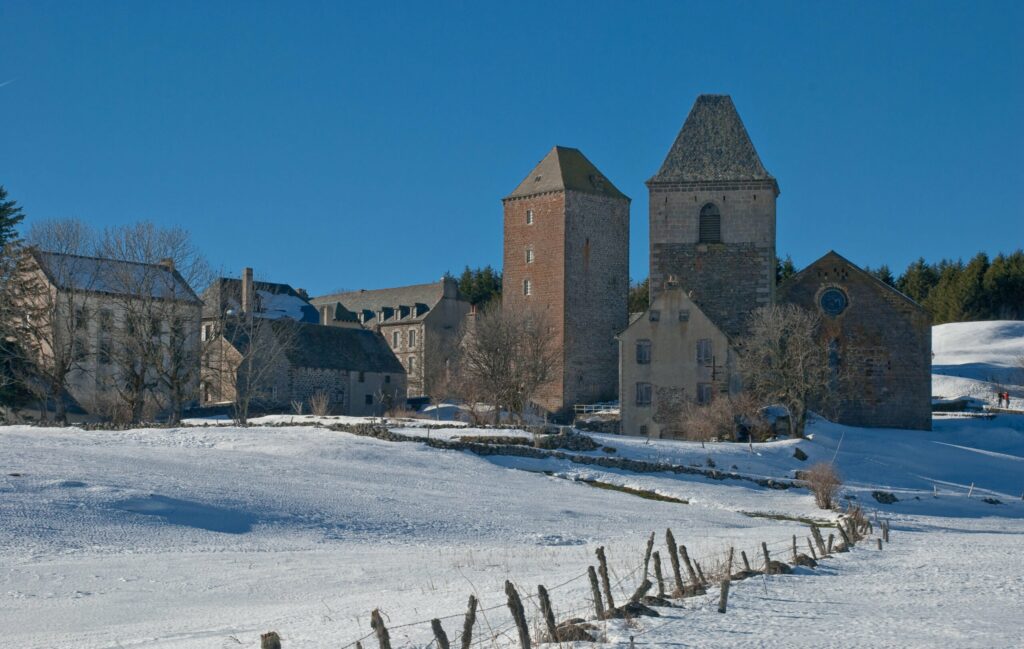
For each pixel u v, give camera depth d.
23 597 22.81
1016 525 50.81
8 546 29.22
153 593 23.38
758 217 80.12
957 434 78.94
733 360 75.38
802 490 56.19
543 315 102.50
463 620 17.67
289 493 41.00
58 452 45.41
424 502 42.28
